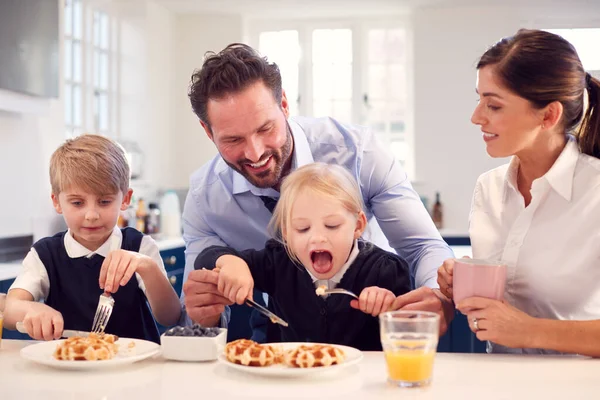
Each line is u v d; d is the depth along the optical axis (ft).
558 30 18.67
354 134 6.55
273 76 5.39
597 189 4.76
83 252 5.95
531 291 4.96
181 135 18.43
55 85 11.87
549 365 4.10
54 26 11.82
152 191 17.16
